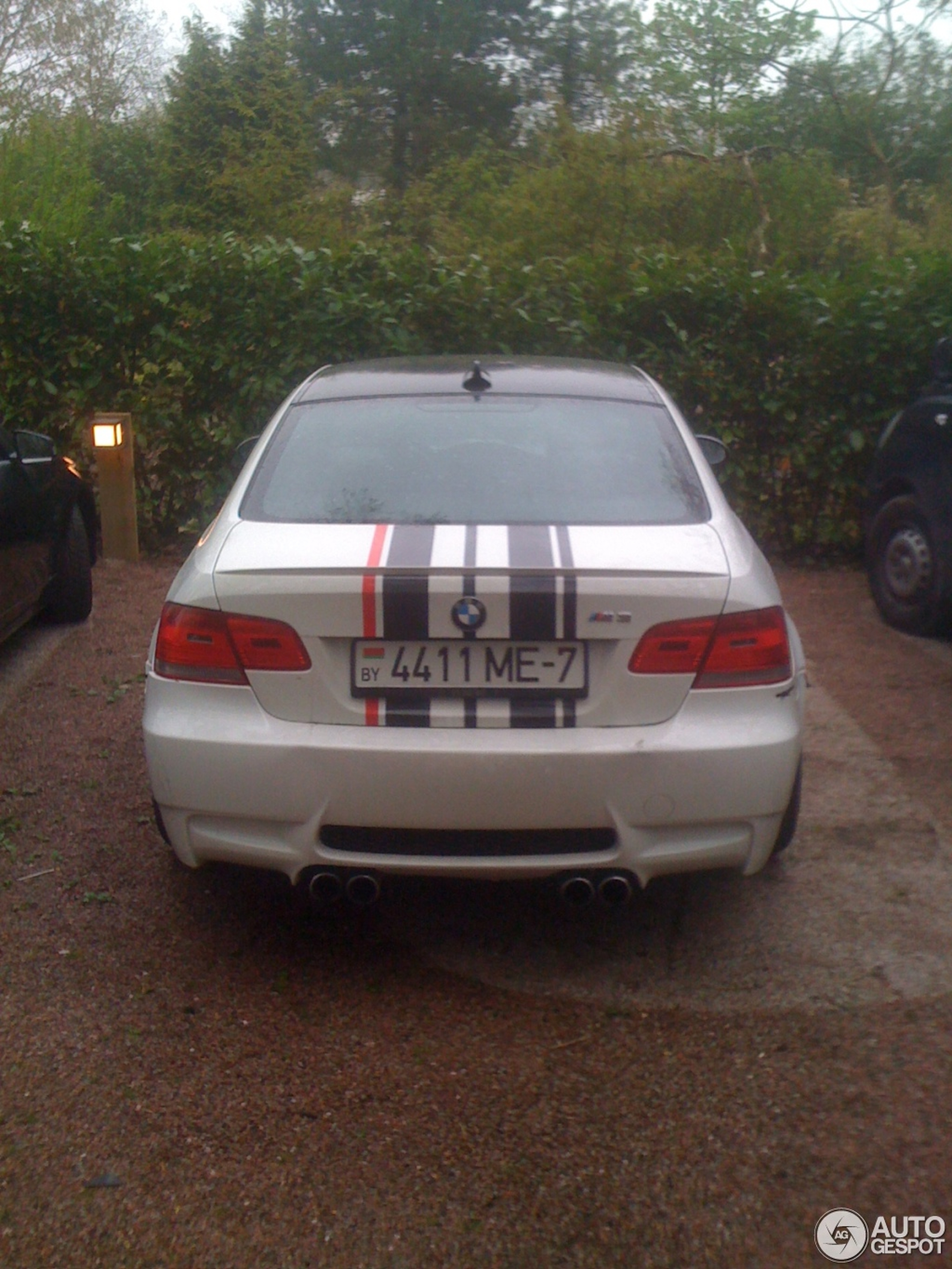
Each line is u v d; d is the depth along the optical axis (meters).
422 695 3.31
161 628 3.54
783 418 8.99
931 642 7.22
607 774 3.27
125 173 31.28
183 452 9.07
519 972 3.66
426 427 4.11
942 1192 2.72
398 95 37.41
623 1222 2.65
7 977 3.57
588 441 4.06
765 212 14.75
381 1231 2.62
